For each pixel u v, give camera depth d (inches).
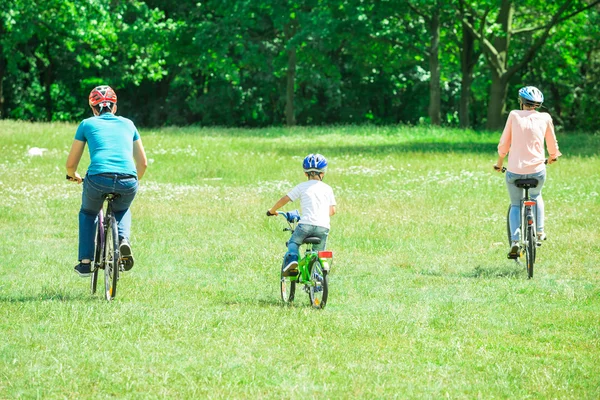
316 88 7613.2
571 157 3319.4
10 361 796.0
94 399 705.6
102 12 5802.2
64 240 1588.3
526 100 1352.1
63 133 3969.0
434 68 5634.8
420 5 5246.1
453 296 1146.7
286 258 1082.7
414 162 3157.0
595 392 730.8
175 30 6328.7
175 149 3501.5
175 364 801.6
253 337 895.1
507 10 5295.3
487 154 3476.9
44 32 6028.5
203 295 1139.3
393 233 1690.5
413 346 877.8
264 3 5890.8
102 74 6958.7
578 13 5329.7
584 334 938.1
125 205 1088.8
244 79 7377.0
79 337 881.5
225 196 2226.9
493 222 1829.5
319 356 831.7
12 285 1182.3
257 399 708.0
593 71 6786.4
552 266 1375.5
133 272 1306.6
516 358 840.9
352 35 5556.1
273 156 3339.1
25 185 2358.5
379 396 715.4
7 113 7096.5
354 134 4921.3
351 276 1295.5
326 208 1099.9
